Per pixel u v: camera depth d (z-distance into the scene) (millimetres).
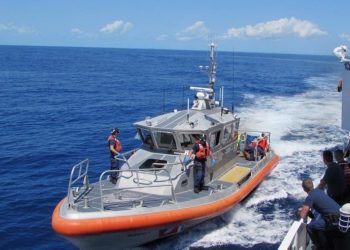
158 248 10859
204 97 14219
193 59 145625
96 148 21812
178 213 10422
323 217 6492
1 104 36031
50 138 23891
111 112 32688
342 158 8672
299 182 15391
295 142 20953
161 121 12578
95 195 10992
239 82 52594
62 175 17516
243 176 13422
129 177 11453
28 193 15430
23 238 12055
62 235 9547
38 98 40406
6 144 22344
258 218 12461
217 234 11484
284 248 5617
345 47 9133
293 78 59469
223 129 13242
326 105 31891
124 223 9656
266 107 30891
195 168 11789
